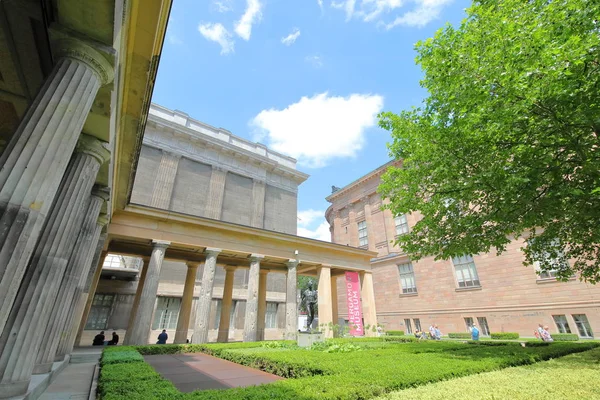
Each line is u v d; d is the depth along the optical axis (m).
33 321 5.93
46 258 6.45
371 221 40.19
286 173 39.09
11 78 6.84
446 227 11.77
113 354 10.04
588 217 8.66
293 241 23.23
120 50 6.29
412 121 13.02
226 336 23.03
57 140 4.83
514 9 9.51
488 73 9.02
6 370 5.32
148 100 8.66
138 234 17.20
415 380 6.80
